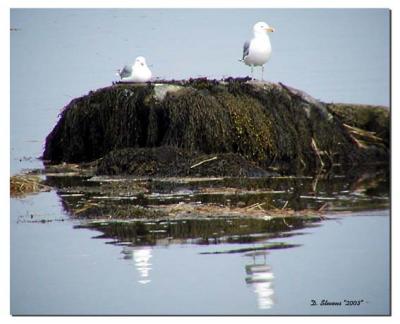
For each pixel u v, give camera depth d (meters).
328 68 22.45
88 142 19.56
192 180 17.28
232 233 13.65
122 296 11.71
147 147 18.70
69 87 21.77
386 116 20.94
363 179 18.11
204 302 11.47
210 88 19.53
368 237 13.55
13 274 12.27
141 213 14.69
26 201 15.78
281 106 19.70
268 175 18.03
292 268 12.41
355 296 11.98
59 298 11.72
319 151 19.78
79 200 15.76
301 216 14.64
